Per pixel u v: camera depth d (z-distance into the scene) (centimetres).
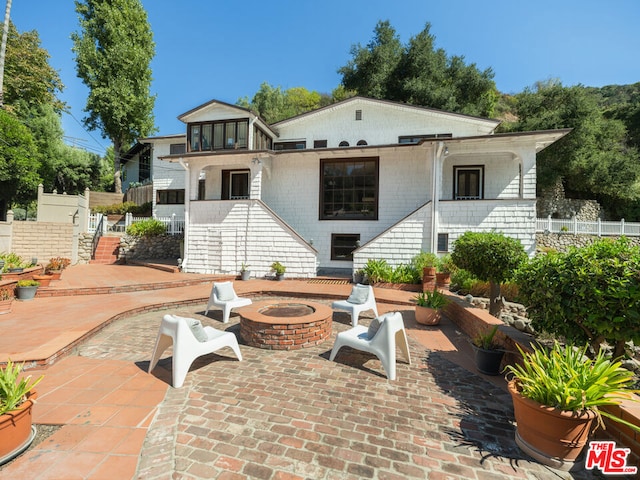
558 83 2339
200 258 1219
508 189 1192
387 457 239
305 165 1321
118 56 2211
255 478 214
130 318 677
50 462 223
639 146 2620
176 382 351
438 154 1051
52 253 1313
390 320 392
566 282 318
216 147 1420
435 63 2261
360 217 1272
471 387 366
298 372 400
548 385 238
